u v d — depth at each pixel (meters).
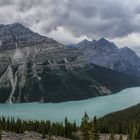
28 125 185.12
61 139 165.38
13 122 176.50
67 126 180.38
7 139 144.62
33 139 156.62
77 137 172.75
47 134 174.88
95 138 86.88
